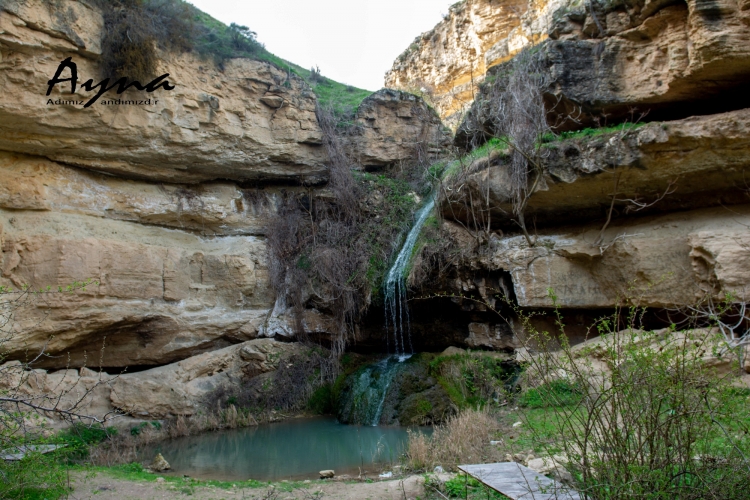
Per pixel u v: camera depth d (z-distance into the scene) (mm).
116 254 13297
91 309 12633
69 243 12414
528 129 12312
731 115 9445
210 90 15148
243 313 15789
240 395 14039
